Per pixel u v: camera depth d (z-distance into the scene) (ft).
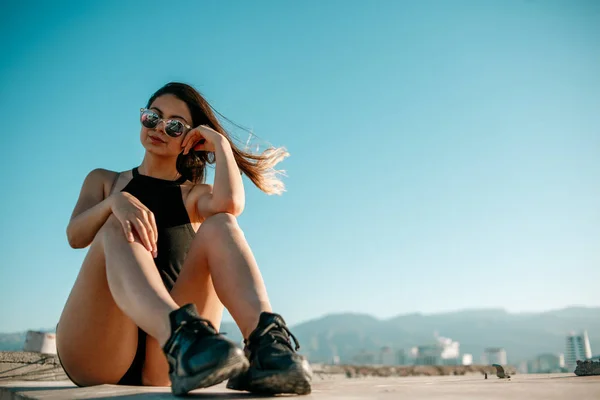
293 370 5.43
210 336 5.36
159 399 5.29
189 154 9.27
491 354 455.63
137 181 8.49
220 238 6.98
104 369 7.45
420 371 38.40
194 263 7.18
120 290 6.17
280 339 5.88
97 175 8.68
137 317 5.96
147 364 7.52
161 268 7.89
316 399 5.38
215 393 5.91
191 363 5.15
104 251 6.61
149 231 6.80
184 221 8.27
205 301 7.40
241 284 6.62
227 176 7.85
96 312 7.00
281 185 10.44
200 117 9.26
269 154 10.11
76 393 6.15
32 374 13.55
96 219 7.31
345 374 38.17
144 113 8.56
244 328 6.33
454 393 6.15
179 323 5.49
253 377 5.59
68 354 7.37
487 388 6.93
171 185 8.47
